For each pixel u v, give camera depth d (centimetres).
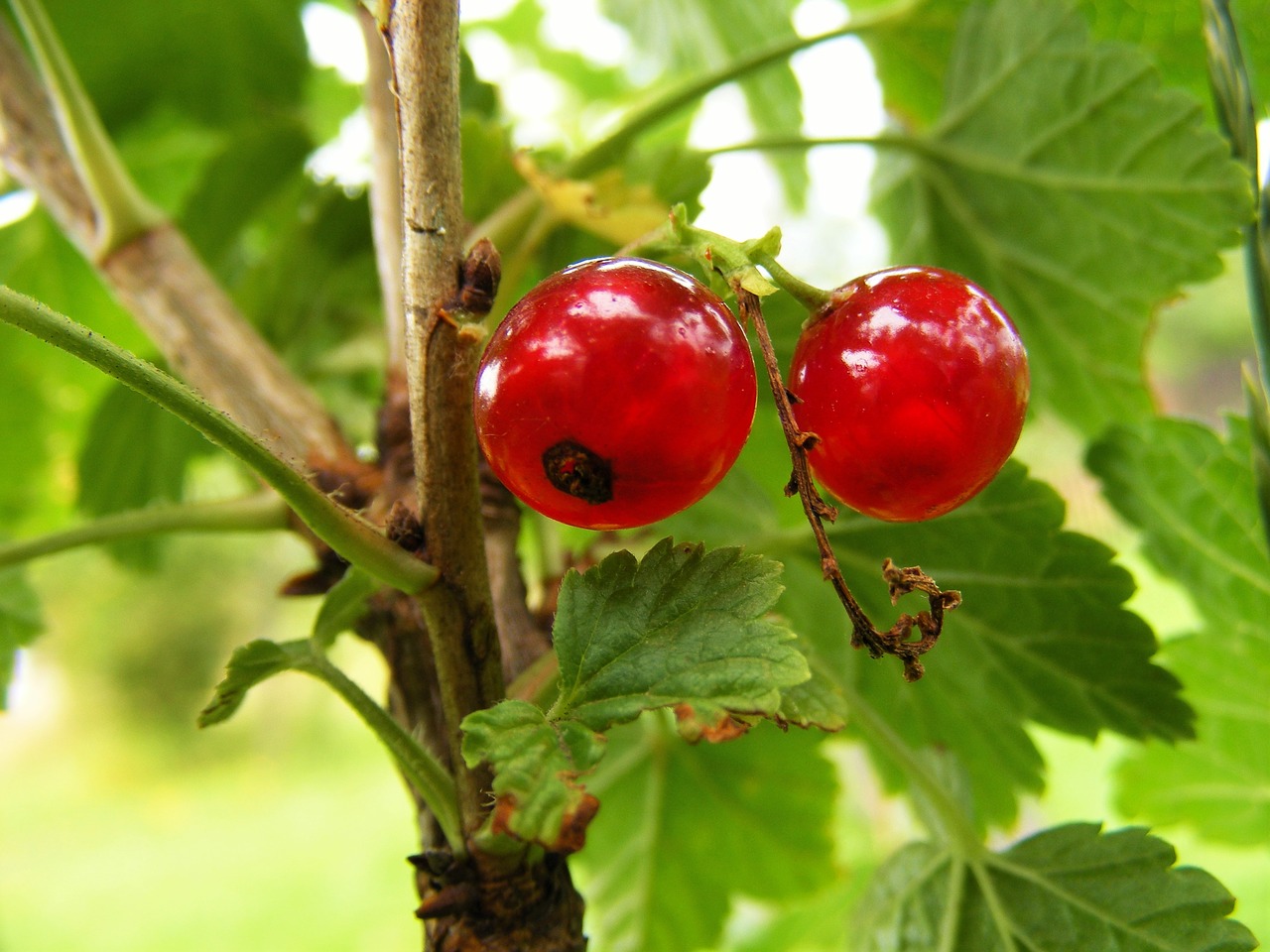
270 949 47
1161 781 11
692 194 9
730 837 12
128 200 9
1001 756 9
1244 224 8
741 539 9
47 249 13
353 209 11
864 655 9
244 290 11
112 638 92
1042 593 8
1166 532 9
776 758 11
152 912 55
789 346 9
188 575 91
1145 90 9
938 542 8
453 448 6
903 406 6
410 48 5
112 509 13
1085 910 7
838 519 8
